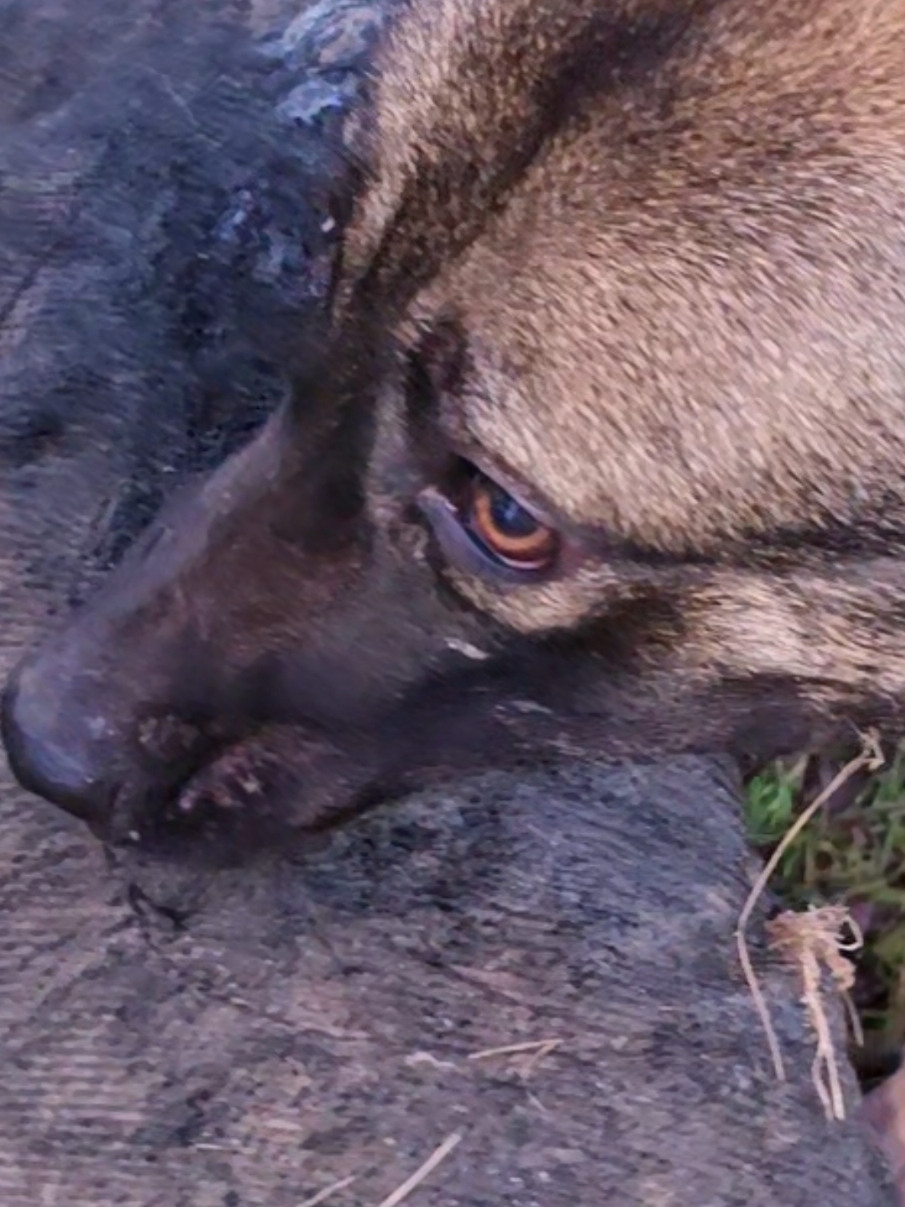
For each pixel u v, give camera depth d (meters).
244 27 0.88
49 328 0.84
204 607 0.74
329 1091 0.78
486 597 0.71
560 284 0.68
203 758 0.75
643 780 0.83
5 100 0.87
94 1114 0.77
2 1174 0.76
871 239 0.68
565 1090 0.79
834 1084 0.81
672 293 0.68
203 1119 0.77
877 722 0.75
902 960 0.92
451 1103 0.78
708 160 0.68
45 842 0.78
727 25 0.68
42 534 0.81
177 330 0.84
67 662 0.74
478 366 0.69
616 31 0.68
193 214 0.85
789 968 0.83
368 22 0.86
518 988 0.80
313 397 0.71
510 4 0.69
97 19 0.88
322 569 0.73
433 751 0.75
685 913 0.82
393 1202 0.77
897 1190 0.84
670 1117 0.80
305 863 0.80
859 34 0.68
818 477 0.69
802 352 0.68
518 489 0.69
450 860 0.81
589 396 0.68
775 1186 0.80
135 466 0.82
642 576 0.71
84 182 0.86
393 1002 0.79
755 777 0.90
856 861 0.93
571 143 0.68
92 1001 0.77
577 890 0.81
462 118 0.69
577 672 0.73
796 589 0.71
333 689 0.74
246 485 0.73
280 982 0.79
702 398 0.68
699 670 0.73
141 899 0.78
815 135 0.68
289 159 0.85
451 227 0.69
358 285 0.70
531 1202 0.78
